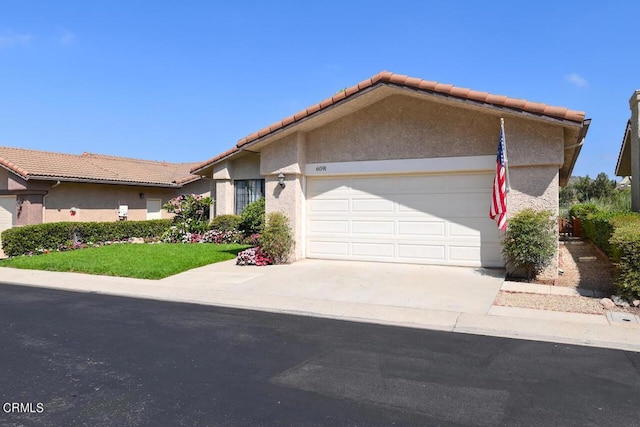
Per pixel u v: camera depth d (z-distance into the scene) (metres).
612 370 5.20
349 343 6.28
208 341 6.39
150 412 4.18
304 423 3.96
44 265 13.70
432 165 11.69
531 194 10.30
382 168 12.27
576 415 4.11
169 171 29.70
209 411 4.19
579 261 12.91
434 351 5.90
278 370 5.24
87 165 24.19
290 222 12.98
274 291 9.66
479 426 3.91
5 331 6.96
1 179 20.95
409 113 11.98
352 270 11.56
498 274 10.65
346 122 12.73
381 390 4.66
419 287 9.63
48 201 20.84
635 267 7.88
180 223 20.81
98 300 9.30
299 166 12.93
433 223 11.98
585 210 19.53
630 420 4.01
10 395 4.57
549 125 10.07
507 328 6.80
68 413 4.16
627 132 16.98
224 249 16.55
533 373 5.12
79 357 5.73
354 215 12.89
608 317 7.30
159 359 5.64
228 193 21.14
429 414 4.13
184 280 11.12
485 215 11.43
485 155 11.19
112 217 24.05
